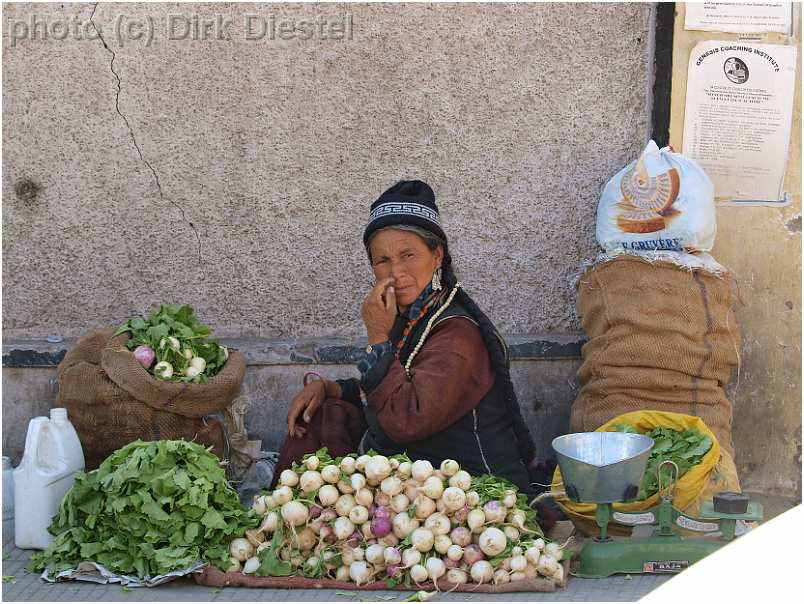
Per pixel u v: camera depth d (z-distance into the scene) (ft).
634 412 14.35
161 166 16.72
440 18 16.33
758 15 15.74
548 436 16.69
